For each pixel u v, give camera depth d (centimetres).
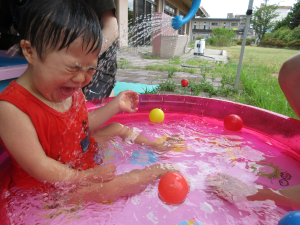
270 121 152
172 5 1552
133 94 152
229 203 87
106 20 178
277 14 2931
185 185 86
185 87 362
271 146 140
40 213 81
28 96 93
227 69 614
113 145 131
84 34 82
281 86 109
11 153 90
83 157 114
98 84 212
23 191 91
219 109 182
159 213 82
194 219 79
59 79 84
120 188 94
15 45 98
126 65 626
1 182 98
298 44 1784
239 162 119
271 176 107
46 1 84
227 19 4253
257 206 86
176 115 190
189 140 143
